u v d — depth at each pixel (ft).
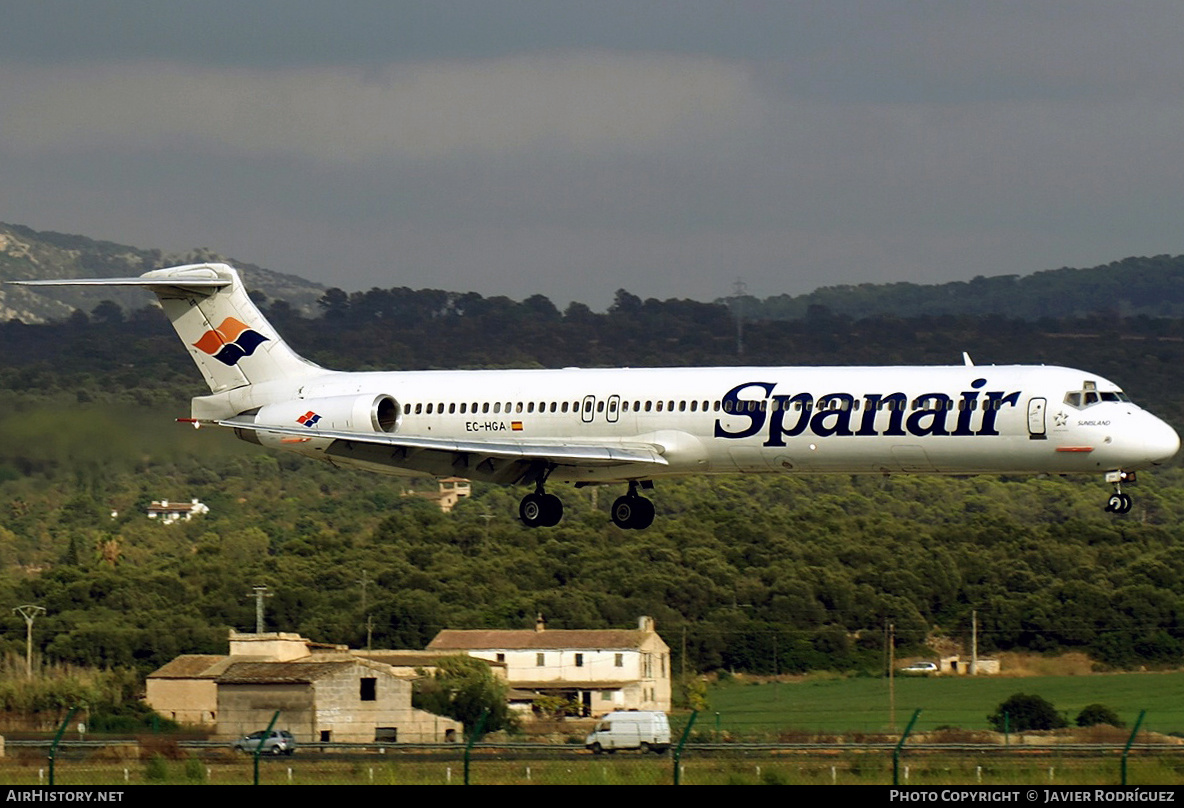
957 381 570.87
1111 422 552.00
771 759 448.24
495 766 444.14
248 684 583.17
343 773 437.58
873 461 579.07
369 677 586.04
